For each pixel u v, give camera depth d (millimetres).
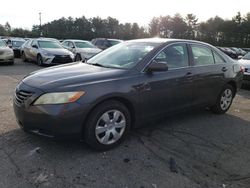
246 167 3842
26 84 3924
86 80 3857
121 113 4105
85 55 16078
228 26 74625
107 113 3957
